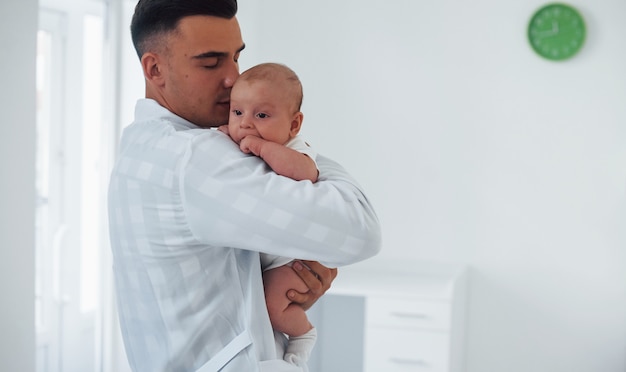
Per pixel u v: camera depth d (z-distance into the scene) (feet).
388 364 9.98
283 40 12.37
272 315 3.96
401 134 11.98
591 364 11.37
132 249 3.67
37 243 9.11
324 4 12.17
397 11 11.91
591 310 11.34
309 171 3.58
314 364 12.14
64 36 9.35
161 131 3.61
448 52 11.73
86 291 9.86
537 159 11.46
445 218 11.85
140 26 3.71
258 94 3.86
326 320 12.34
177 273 3.55
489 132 11.62
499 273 11.67
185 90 3.72
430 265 11.93
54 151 9.27
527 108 11.46
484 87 11.61
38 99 9.00
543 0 11.32
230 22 3.75
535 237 11.51
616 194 11.18
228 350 3.54
